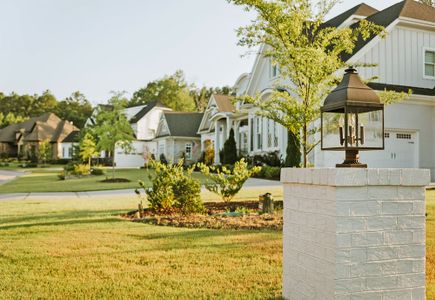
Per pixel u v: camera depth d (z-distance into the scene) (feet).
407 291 10.84
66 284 15.14
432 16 62.59
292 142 58.80
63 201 43.01
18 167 165.07
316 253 11.25
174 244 21.18
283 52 32.01
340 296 10.30
